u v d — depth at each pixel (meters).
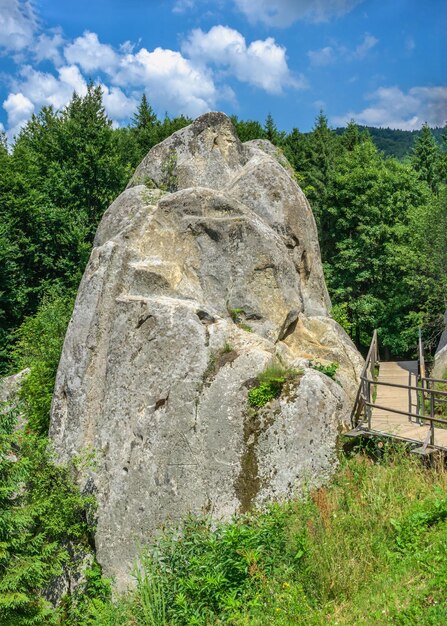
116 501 13.89
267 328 15.81
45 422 18.56
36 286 31.80
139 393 14.38
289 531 9.43
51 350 19.78
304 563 8.46
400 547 8.72
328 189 37.56
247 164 19.48
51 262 31.48
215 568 8.70
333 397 13.03
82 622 12.73
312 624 7.38
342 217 36.66
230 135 20.16
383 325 35.19
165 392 13.97
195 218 16.95
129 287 16.09
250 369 13.59
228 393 13.36
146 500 13.41
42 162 34.47
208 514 12.66
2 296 29.69
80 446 15.19
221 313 16.06
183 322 14.40
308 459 12.49
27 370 20.98
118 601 11.38
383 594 7.59
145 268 16.08
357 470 11.28
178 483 13.15
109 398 14.94
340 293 35.00
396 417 13.80
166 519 13.05
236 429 13.05
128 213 18.92
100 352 15.81
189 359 13.98
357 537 8.98
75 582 14.04
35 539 12.69
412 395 16.33
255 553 8.53
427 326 27.06
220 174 19.42
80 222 31.80
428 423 13.05
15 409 13.65
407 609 7.11
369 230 34.62
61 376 16.25
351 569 8.30
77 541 14.29
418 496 10.02
